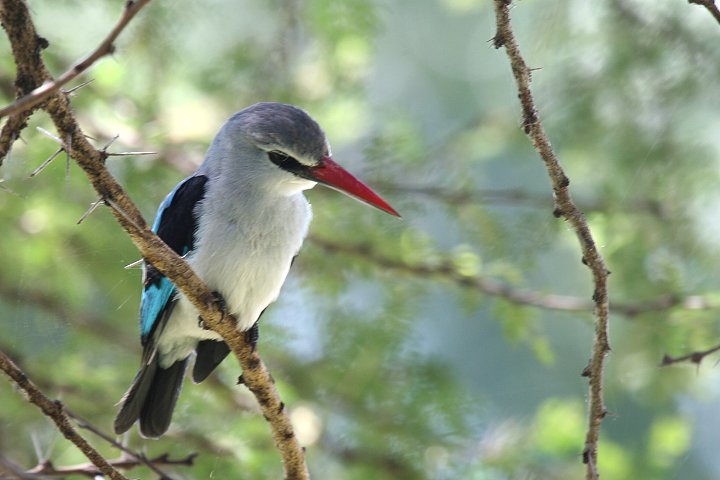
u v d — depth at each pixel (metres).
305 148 8.41
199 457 10.08
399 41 16.88
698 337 11.41
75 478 10.12
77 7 11.71
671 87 11.75
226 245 8.39
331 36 11.77
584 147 12.10
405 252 11.66
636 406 13.79
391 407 11.47
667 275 11.66
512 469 11.08
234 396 11.24
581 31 11.99
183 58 12.20
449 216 12.16
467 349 17.06
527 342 12.34
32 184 10.76
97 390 10.93
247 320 8.61
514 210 14.66
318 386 11.67
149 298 8.46
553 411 11.27
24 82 5.77
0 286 11.59
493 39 6.41
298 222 8.66
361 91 12.27
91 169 5.94
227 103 12.07
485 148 13.09
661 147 11.81
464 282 11.53
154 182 11.36
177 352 8.79
